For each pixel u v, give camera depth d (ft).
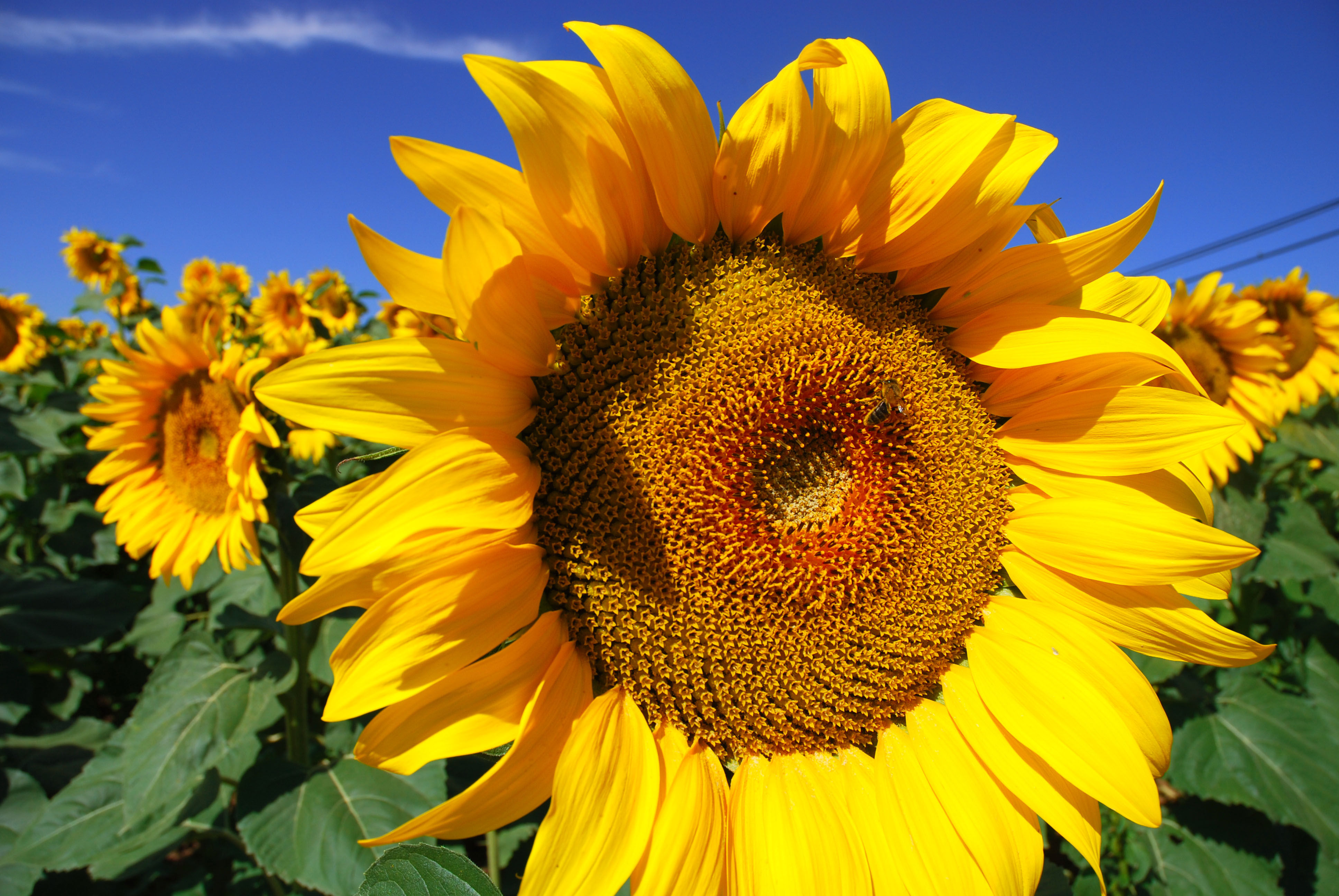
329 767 1.11
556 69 0.66
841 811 0.73
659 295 0.75
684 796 0.68
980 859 0.73
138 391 1.32
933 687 0.81
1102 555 0.77
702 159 0.70
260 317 2.81
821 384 0.78
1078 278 0.81
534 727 0.64
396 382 0.62
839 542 0.77
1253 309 1.71
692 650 0.73
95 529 2.15
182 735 1.09
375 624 0.61
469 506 0.61
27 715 1.84
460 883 0.58
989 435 0.84
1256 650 0.75
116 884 1.48
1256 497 1.76
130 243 3.22
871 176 0.76
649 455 0.74
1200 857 1.38
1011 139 0.76
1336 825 1.34
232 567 1.18
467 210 0.57
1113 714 0.74
